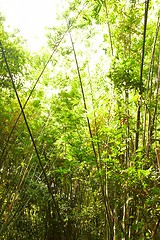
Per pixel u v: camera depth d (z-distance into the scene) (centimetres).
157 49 594
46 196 983
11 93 788
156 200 437
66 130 672
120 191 583
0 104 745
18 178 868
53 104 720
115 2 562
